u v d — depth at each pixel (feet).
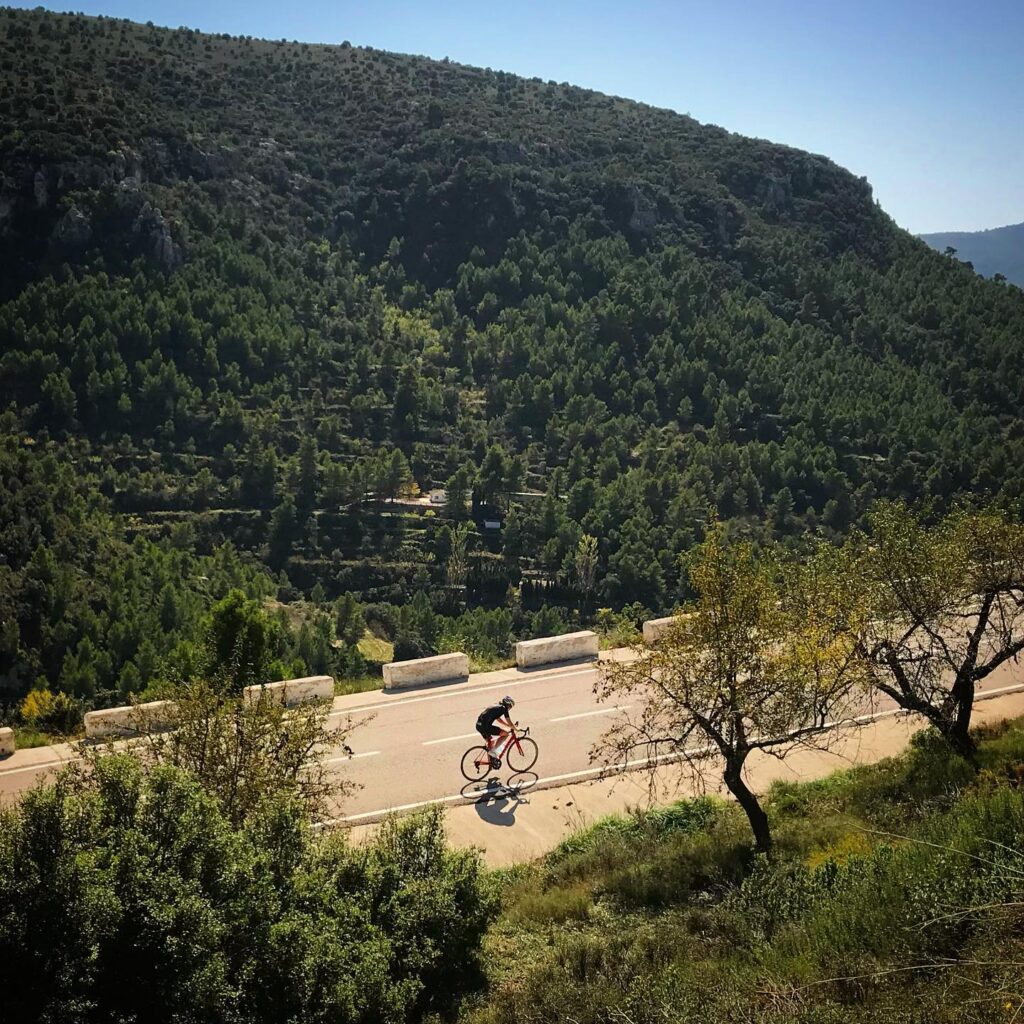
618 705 65.10
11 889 23.61
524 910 38.37
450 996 32.32
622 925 35.94
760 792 52.08
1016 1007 20.36
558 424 352.49
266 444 333.42
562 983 29.50
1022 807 30.50
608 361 377.91
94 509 271.28
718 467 310.65
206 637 71.67
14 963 23.17
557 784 54.44
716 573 41.50
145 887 25.34
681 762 50.14
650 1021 24.94
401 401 364.17
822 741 57.77
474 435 356.79
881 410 326.85
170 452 317.63
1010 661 71.61
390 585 289.94
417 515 319.27
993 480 282.77
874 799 45.62
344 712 64.44
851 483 298.97
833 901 29.22
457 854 36.81
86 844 26.02
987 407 343.05
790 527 282.97
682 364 363.97
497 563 296.51
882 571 47.62
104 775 28.66
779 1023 22.38
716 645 40.73
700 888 39.22
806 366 364.99
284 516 298.56
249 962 26.53
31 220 367.04
